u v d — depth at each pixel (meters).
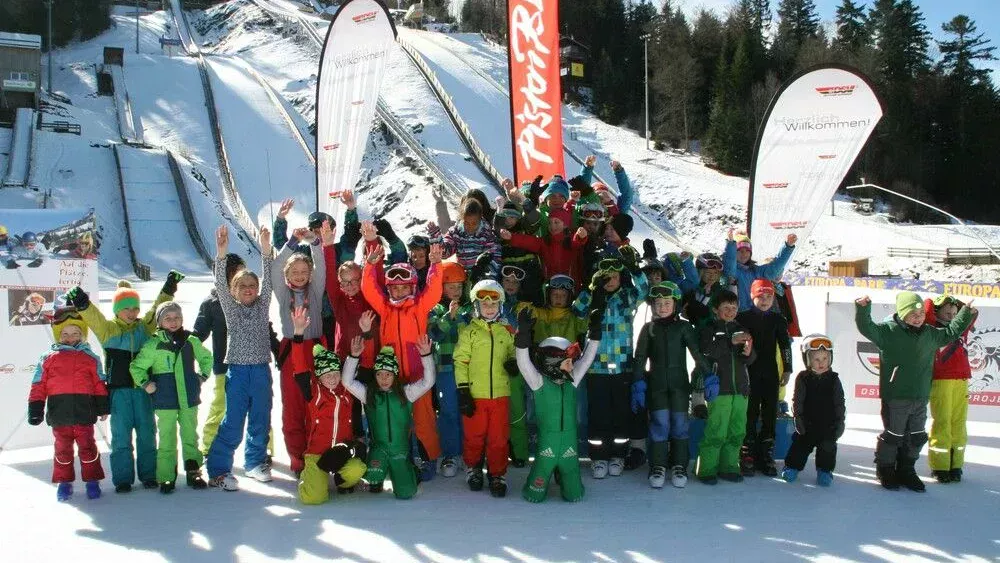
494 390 6.25
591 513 5.83
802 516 5.76
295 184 48.00
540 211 7.83
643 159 60.16
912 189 60.47
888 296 23.47
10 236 7.56
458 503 6.09
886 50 69.75
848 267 33.78
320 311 6.84
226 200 45.44
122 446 6.41
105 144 47.69
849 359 8.82
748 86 70.88
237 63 71.44
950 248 39.69
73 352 6.26
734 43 79.25
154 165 45.94
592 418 6.77
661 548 5.16
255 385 6.62
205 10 100.88
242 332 6.59
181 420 6.51
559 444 6.04
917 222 56.78
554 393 6.04
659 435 6.52
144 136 53.62
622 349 6.77
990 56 71.94
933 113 64.81
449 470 6.86
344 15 9.09
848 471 6.93
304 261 6.75
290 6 96.81
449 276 6.88
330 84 9.27
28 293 7.56
